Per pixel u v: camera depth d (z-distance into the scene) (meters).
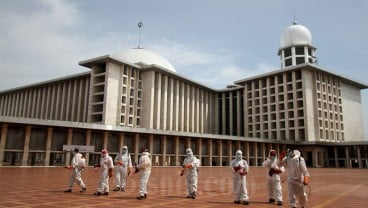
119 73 63.97
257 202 13.43
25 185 17.83
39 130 39.00
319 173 40.97
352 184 23.41
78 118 70.00
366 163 66.06
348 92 86.31
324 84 77.69
